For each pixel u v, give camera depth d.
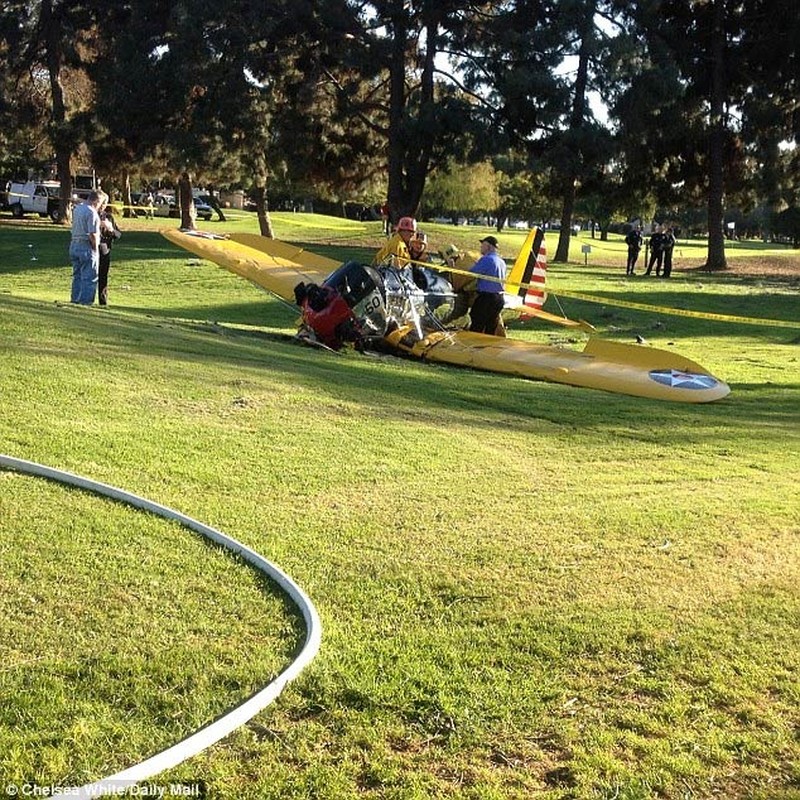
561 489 6.06
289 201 92.06
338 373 9.44
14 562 4.09
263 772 2.84
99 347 8.55
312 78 36.78
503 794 2.82
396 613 3.98
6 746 2.83
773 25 37.34
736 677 3.63
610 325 18.47
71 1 42.34
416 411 8.05
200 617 3.76
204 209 62.84
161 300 19.11
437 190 64.88
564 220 38.84
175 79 34.59
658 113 37.06
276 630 3.71
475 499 5.65
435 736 3.10
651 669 3.65
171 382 7.75
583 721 3.25
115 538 4.46
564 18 32.66
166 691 3.21
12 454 5.51
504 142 33.59
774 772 3.04
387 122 40.34
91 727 2.96
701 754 3.10
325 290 11.84
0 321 8.91
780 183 40.09
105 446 5.89
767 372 13.33
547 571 4.55
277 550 4.55
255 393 7.81
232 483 5.52
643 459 7.14
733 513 5.72
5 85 44.12
